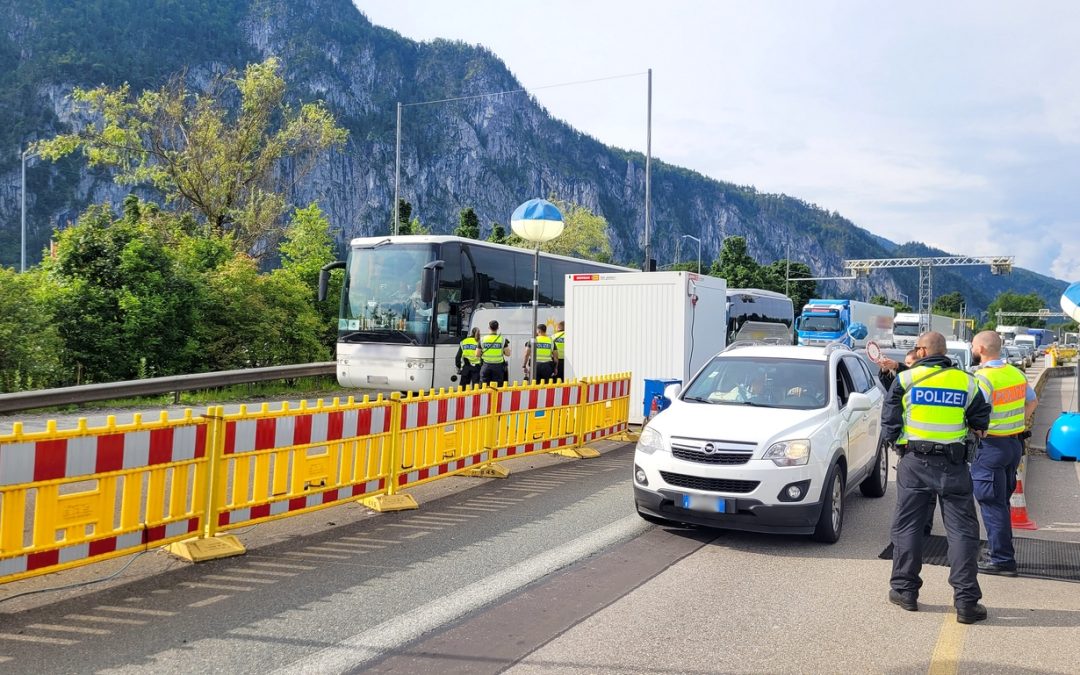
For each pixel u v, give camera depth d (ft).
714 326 50.88
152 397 57.41
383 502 25.46
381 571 19.12
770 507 21.89
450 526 23.80
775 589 18.84
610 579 19.16
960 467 17.19
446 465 28.96
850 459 25.81
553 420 36.35
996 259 234.99
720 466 22.21
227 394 61.41
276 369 61.87
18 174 626.64
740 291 108.17
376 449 25.32
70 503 16.70
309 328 76.54
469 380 54.39
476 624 15.75
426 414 27.68
